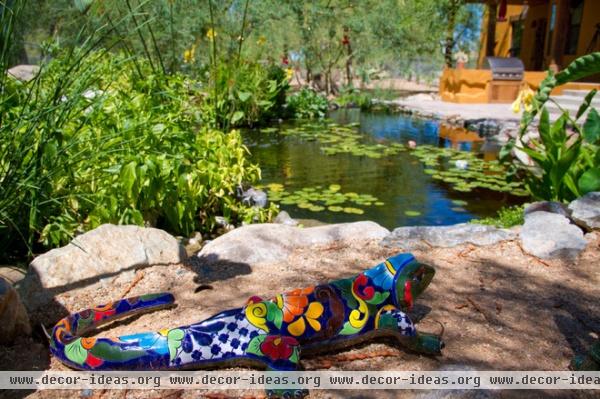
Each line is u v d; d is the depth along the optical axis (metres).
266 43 13.01
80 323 2.13
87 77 3.02
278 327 1.98
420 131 9.25
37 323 2.29
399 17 14.12
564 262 3.00
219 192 4.04
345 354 2.09
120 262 2.71
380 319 2.09
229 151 4.36
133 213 3.20
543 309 2.48
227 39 10.00
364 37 14.26
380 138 8.52
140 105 3.93
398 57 15.26
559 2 11.65
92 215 3.20
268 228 3.24
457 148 7.73
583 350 2.15
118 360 1.92
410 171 6.30
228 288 2.63
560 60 11.90
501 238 3.25
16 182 2.73
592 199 3.45
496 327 2.32
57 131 2.88
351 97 12.99
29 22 4.62
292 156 7.11
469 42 17.25
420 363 2.05
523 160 6.52
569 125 8.38
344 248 3.15
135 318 2.35
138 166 3.18
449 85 13.23
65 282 2.54
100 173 3.30
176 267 2.84
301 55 14.70
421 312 2.44
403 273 2.12
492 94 12.42
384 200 5.17
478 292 2.64
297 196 5.22
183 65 9.73
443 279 2.78
